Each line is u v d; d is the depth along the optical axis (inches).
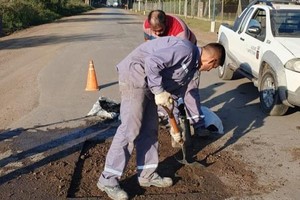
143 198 158.4
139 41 708.7
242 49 317.7
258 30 294.2
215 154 200.7
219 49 146.0
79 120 251.8
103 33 877.2
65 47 617.3
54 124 245.1
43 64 460.8
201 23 1171.9
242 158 196.2
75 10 2305.6
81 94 317.7
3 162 191.9
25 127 240.5
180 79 147.9
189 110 214.4
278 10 296.7
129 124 151.3
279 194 161.8
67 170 182.7
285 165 188.9
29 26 1182.9
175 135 159.5
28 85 354.0
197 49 144.6
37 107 282.7
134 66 146.8
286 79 245.6
